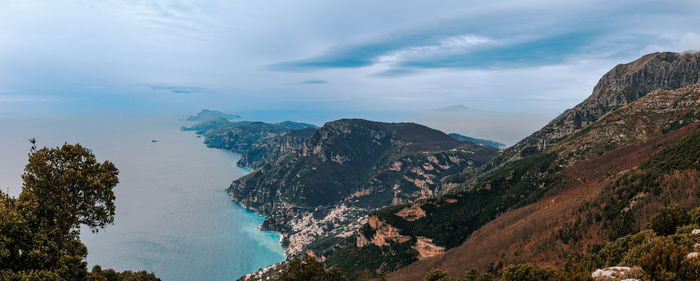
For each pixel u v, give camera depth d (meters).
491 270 93.88
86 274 39.75
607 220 87.50
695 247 38.16
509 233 113.25
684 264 30.39
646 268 33.12
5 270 31.50
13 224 33.78
